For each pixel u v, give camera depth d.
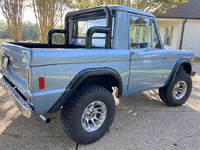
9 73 2.95
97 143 2.66
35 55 1.96
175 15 13.20
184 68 4.39
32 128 3.02
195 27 13.84
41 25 8.60
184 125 3.30
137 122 3.37
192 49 14.20
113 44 2.76
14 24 8.27
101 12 3.03
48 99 2.14
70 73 2.26
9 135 2.78
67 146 2.56
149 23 3.34
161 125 3.27
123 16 2.81
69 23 3.85
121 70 2.82
